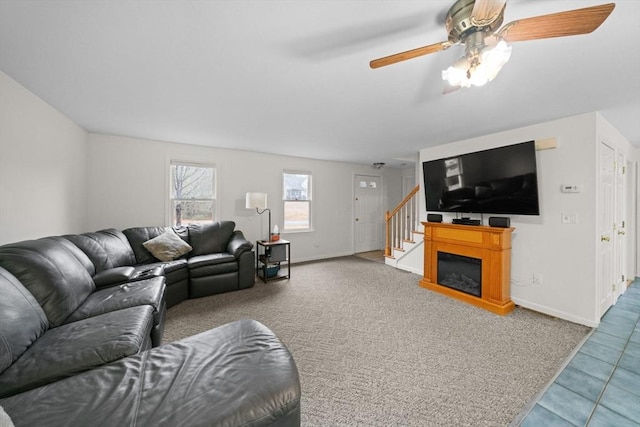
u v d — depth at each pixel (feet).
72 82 6.43
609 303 9.19
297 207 16.98
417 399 4.96
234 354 3.70
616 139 9.73
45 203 7.79
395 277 13.32
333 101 7.45
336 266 15.69
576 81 6.10
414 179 20.80
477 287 9.95
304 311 9.05
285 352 3.85
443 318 8.49
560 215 8.57
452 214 11.84
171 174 13.00
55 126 8.26
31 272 4.83
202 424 2.53
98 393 2.90
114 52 5.14
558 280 8.60
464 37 3.93
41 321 4.49
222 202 14.08
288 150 14.46
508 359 6.25
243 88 6.67
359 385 5.33
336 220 18.53
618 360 6.22
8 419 2.25
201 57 5.30
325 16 4.08
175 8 3.92
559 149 8.61
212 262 10.73
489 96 6.98
